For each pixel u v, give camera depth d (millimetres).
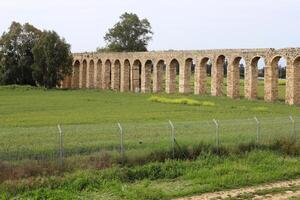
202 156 32438
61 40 117500
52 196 25172
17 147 31859
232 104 71188
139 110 63125
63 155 30203
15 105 71188
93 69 123375
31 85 124875
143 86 104750
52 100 80750
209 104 70562
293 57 73125
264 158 33406
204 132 39031
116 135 37281
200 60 90688
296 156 35125
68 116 55500
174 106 68875
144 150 31828
